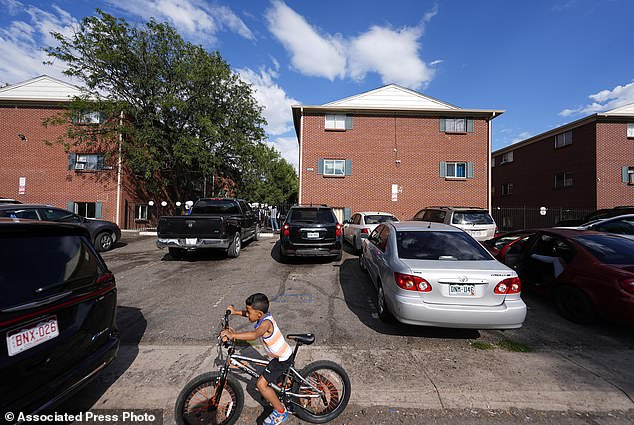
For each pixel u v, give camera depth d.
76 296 2.16
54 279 2.06
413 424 2.21
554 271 4.44
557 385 2.66
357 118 16.44
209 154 15.80
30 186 16.14
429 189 16.31
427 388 2.59
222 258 8.48
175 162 16.34
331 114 16.44
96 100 15.38
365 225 8.64
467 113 16.30
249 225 10.52
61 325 2.02
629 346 3.43
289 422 2.24
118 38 14.45
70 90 16.88
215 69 15.70
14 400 1.66
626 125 16.89
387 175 16.33
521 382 2.70
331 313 4.39
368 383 2.66
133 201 17.56
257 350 3.24
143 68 15.44
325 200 16.27
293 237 7.18
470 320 3.18
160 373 2.78
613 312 3.61
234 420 2.15
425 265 3.46
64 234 2.33
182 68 15.24
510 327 3.21
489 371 2.88
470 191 16.31
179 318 4.15
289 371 2.21
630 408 2.39
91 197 16.30
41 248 2.10
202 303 4.76
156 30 14.98
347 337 3.61
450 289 3.28
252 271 6.91
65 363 2.00
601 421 2.26
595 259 3.96
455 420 2.26
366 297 5.12
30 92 16.53
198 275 6.52
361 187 16.28
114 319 2.60
